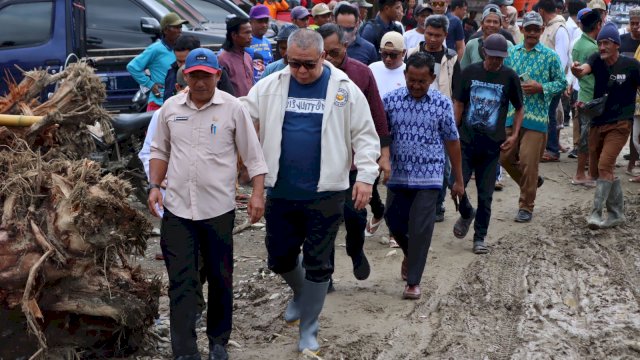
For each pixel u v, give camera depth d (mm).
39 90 5672
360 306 6398
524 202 8953
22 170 4867
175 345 5020
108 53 10500
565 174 11227
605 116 8617
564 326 5980
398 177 6531
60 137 5676
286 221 5406
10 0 10344
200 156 4953
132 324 4965
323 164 5184
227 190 5016
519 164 8875
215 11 12109
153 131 5734
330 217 5285
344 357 5441
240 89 8734
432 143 6480
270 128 5234
